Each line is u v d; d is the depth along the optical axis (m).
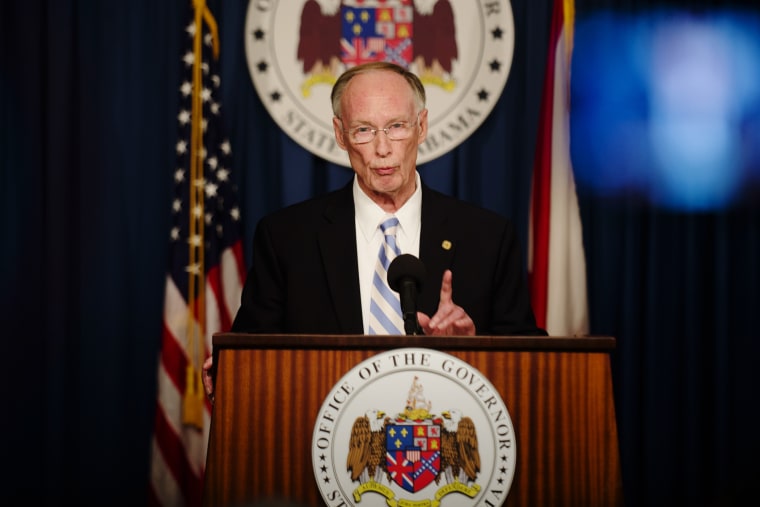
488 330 7.84
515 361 4.77
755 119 13.25
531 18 12.96
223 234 12.20
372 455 4.59
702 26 13.15
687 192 13.07
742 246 13.27
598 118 12.98
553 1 12.95
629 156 12.96
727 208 13.23
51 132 12.29
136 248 12.49
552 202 12.28
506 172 12.80
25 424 12.24
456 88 12.65
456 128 12.57
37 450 12.25
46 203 12.25
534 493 4.66
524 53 12.95
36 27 12.50
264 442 4.67
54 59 12.39
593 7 13.03
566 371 4.78
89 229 12.38
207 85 12.34
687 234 13.04
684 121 13.09
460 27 12.72
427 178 12.62
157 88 12.65
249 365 4.74
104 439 12.22
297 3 12.68
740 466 12.97
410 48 12.68
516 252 8.24
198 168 12.20
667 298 13.02
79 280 12.34
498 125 12.83
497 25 12.72
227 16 12.73
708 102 13.12
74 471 12.23
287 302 7.88
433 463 4.58
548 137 12.41
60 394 12.09
